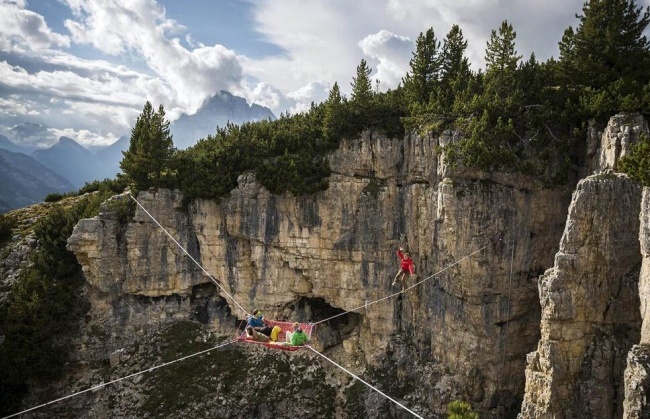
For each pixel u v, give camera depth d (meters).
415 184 66.75
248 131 84.50
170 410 68.94
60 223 86.12
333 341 77.56
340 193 72.12
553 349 46.38
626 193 44.94
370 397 68.31
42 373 72.44
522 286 60.00
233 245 77.94
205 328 79.06
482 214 58.75
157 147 78.75
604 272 46.19
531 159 58.12
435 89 72.38
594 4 58.91
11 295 77.19
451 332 63.34
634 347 37.78
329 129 73.19
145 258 78.31
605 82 57.91
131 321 78.69
